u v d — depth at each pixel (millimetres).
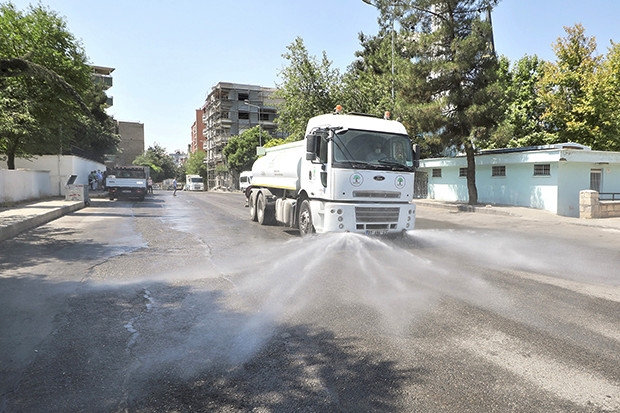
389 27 32219
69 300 5016
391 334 3980
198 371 3197
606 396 2871
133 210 19188
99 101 41406
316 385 2992
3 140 21531
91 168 37688
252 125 83188
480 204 20922
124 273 6434
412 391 2916
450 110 21109
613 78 23500
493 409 2695
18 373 3145
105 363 3324
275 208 12164
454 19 20750
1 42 19422
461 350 3623
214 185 90875
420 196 27406
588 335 4004
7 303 4883
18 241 9531
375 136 9102
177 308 4727
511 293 5488
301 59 26359
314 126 9625
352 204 8695
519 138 27234
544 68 25750
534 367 3305
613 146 24578
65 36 21141
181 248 8719
